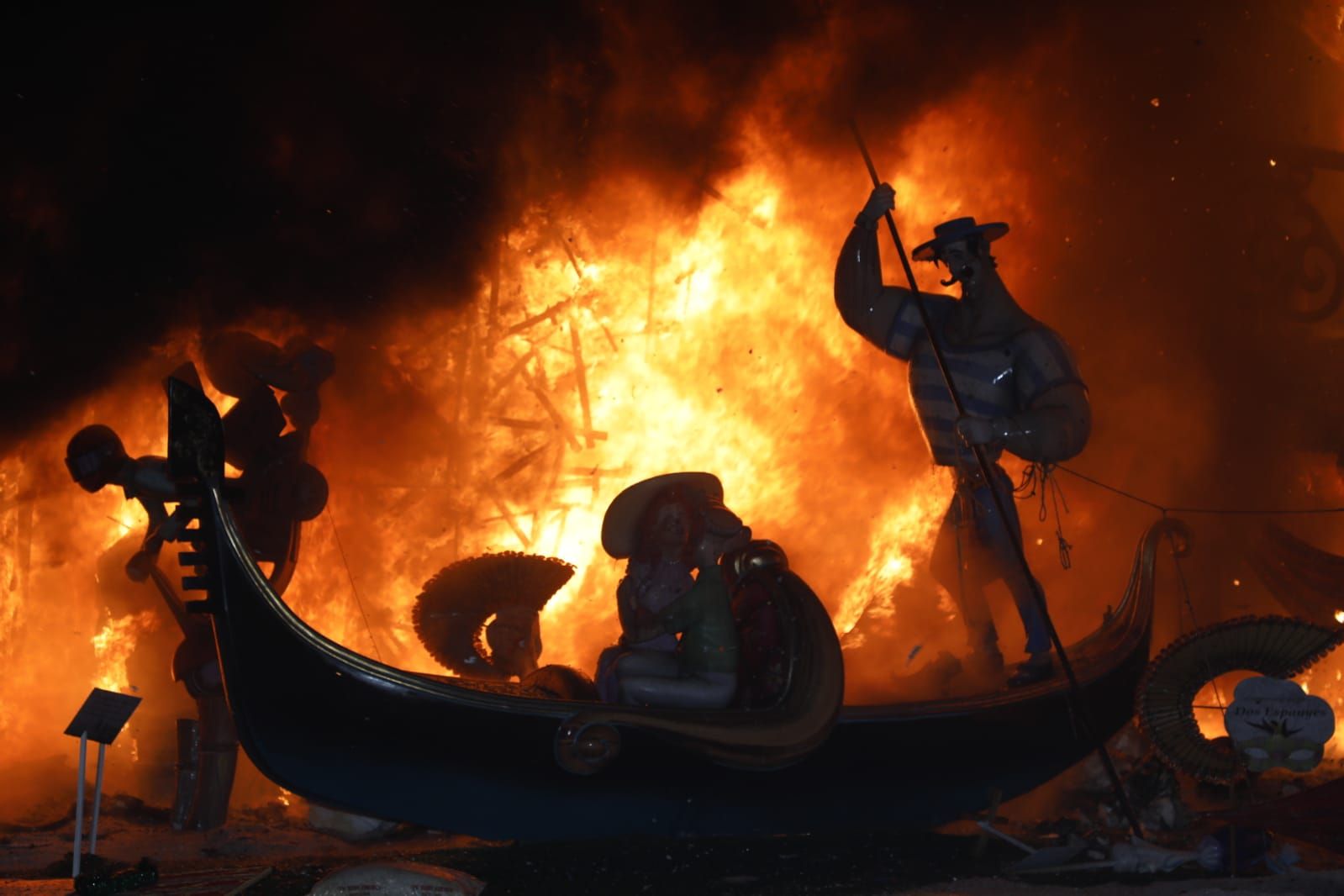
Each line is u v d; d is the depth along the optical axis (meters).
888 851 7.00
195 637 8.61
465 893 5.88
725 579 7.81
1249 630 7.51
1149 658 8.26
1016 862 6.74
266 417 9.04
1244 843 6.60
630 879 6.35
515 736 6.77
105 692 6.93
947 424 8.00
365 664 6.66
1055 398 7.65
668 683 7.15
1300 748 7.20
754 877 6.44
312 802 6.78
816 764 7.19
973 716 7.46
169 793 10.52
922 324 8.23
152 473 8.36
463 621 9.06
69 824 8.83
